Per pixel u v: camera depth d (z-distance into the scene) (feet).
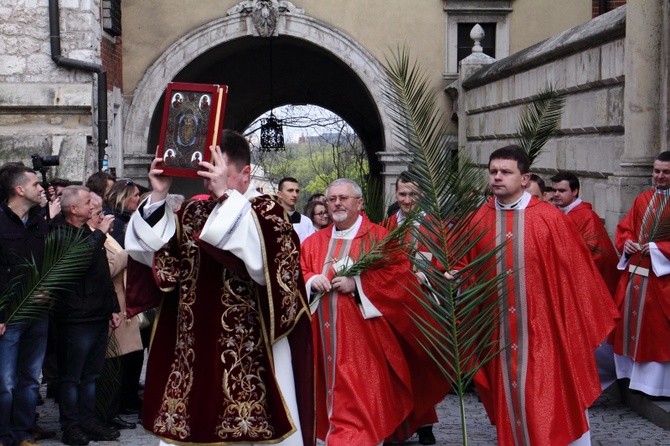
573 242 19.99
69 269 22.02
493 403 20.17
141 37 55.47
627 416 26.66
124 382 26.84
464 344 18.76
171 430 14.34
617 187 31.22
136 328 25.14
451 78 56.34
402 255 21.08
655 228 25.91
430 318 21.15
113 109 52.54
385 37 56.18
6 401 22.36
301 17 55.72
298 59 68.95
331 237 22.03
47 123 48.06
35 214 22.86
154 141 60.70
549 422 19.29
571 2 56.08
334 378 20.92
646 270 26.27
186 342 14.53
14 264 22.20
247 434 14.25
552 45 38.81
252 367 14.44
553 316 19.70
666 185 26.20
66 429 23.61
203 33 55.47
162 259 14.53
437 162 19.15
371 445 20.38
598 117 34.47
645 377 26.22
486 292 18.75
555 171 39.83
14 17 47.91
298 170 102.17
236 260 14.05
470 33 53.62
